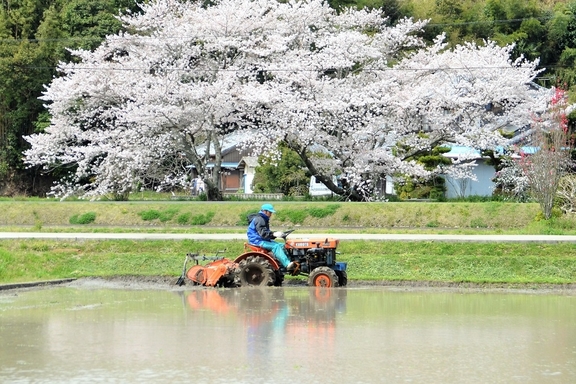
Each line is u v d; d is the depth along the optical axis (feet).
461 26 425.69
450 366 72.95
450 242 151.33
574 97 305.73
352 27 276.00
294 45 268.82
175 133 246.88
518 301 115.55
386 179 285.84
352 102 238.27
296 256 127.03
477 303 112.98
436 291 126.00
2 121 375.25
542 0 473.26
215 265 128.98
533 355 77.87
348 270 140.15
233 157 373.40
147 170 258.37
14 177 377.71
